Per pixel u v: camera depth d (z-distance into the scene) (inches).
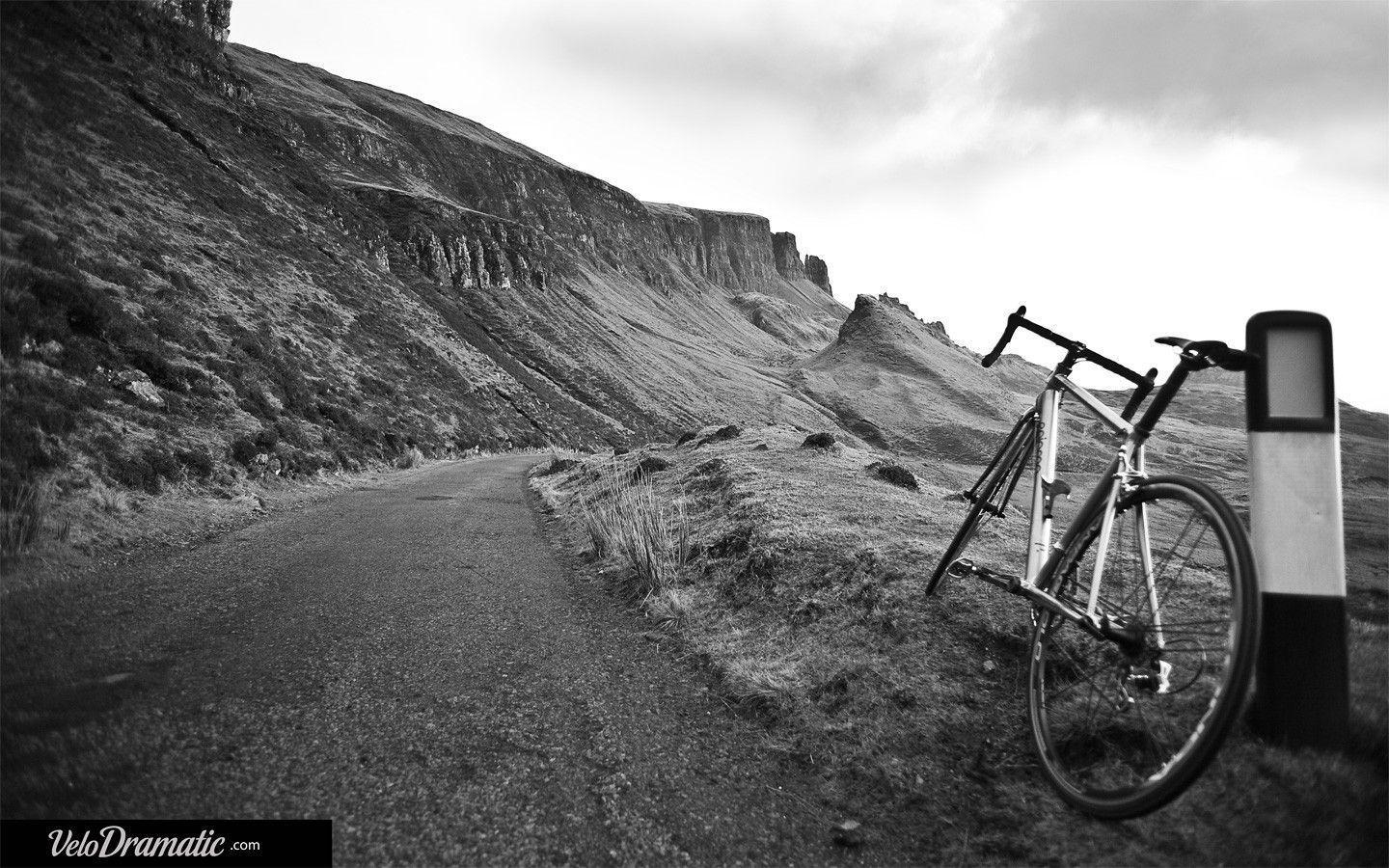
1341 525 79.7
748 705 127.1
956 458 5398.6
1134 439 85.0
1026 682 114.0
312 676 129.7
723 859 82.3
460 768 98.2
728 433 567.2
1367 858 63.3
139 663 130.7
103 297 474.9
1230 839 71.0
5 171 631.2
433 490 509.7
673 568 210.4
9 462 248.5
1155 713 90.7
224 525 299.4
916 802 92.8
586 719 118.6
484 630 165.8
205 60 2370.8
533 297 5743.1
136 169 1139.9
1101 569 81.0
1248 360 82.3
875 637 137.7
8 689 111.8
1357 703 83.0
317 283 1476.4
